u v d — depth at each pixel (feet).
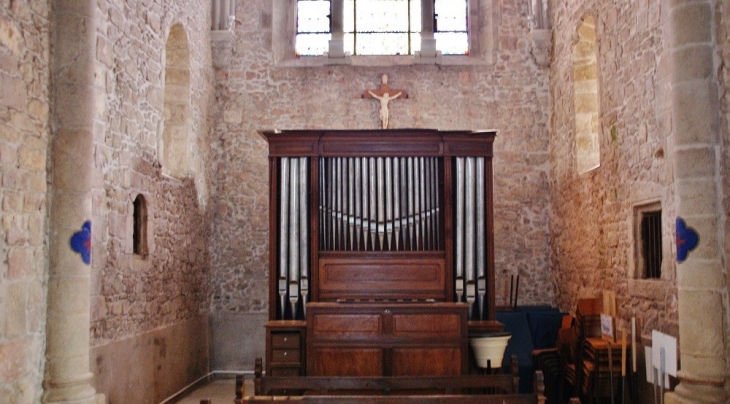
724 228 18.72
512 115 36.47
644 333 23.66
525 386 29.37
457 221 27.94
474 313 27.73
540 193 36.19
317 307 24.75
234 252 36.04
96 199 21.45
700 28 19.20
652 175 23.06
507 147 36.35
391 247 28.02
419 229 27.96
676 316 21.22
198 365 33.35
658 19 22.44
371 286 27.63
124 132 23.97
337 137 28.14
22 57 17.76
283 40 37.40
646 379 23.07
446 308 24.62
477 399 16.61
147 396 26.05
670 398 19.27
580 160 31.45
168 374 28.73
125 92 24.06
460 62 36.58
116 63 23.20
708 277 18.70
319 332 24.67
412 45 37.76
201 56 34.17
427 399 16.53
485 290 27.68
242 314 35.73
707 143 19.02
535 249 35.96
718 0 19.04
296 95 36.58
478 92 36.58
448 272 27.53
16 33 17.44
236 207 36.17
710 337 18.53
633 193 24.76
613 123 26.78
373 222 27.96
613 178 26.76
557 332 30.48
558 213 34.50
